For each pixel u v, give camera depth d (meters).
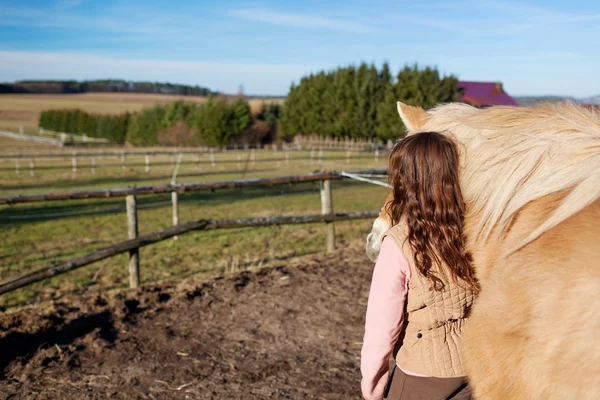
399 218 1.62
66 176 22.67
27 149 40.53
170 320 4.54
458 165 1.55
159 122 50.16
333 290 5.31
